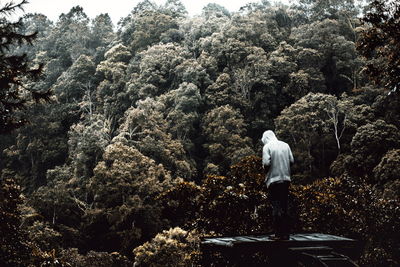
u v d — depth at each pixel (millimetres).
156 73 61625
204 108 57875
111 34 83188
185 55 65438
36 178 56938
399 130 45969
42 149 57438
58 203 43344
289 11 75188
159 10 84938
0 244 12648
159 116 53031
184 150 52156
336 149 49156
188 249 32156
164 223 42906
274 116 57719
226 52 62750
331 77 60688
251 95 59281
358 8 70688
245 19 67125
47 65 73875
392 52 11008
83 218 43562
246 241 7320
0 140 62000
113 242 42469
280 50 61906
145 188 42438
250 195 13430
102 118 58812
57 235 35469
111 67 68062
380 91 50188
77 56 78188
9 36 9500
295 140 49312
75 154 50969
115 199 42938
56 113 62656
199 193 14148
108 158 44938
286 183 7672
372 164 41219
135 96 60156
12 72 9648
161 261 32125
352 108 49219
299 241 7320
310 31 63625
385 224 13250
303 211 13641
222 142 52656
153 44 71125
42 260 13781
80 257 34156
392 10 10914
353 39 65375
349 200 13828
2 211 12836
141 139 50562
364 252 12836
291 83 56562
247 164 14312
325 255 7137
